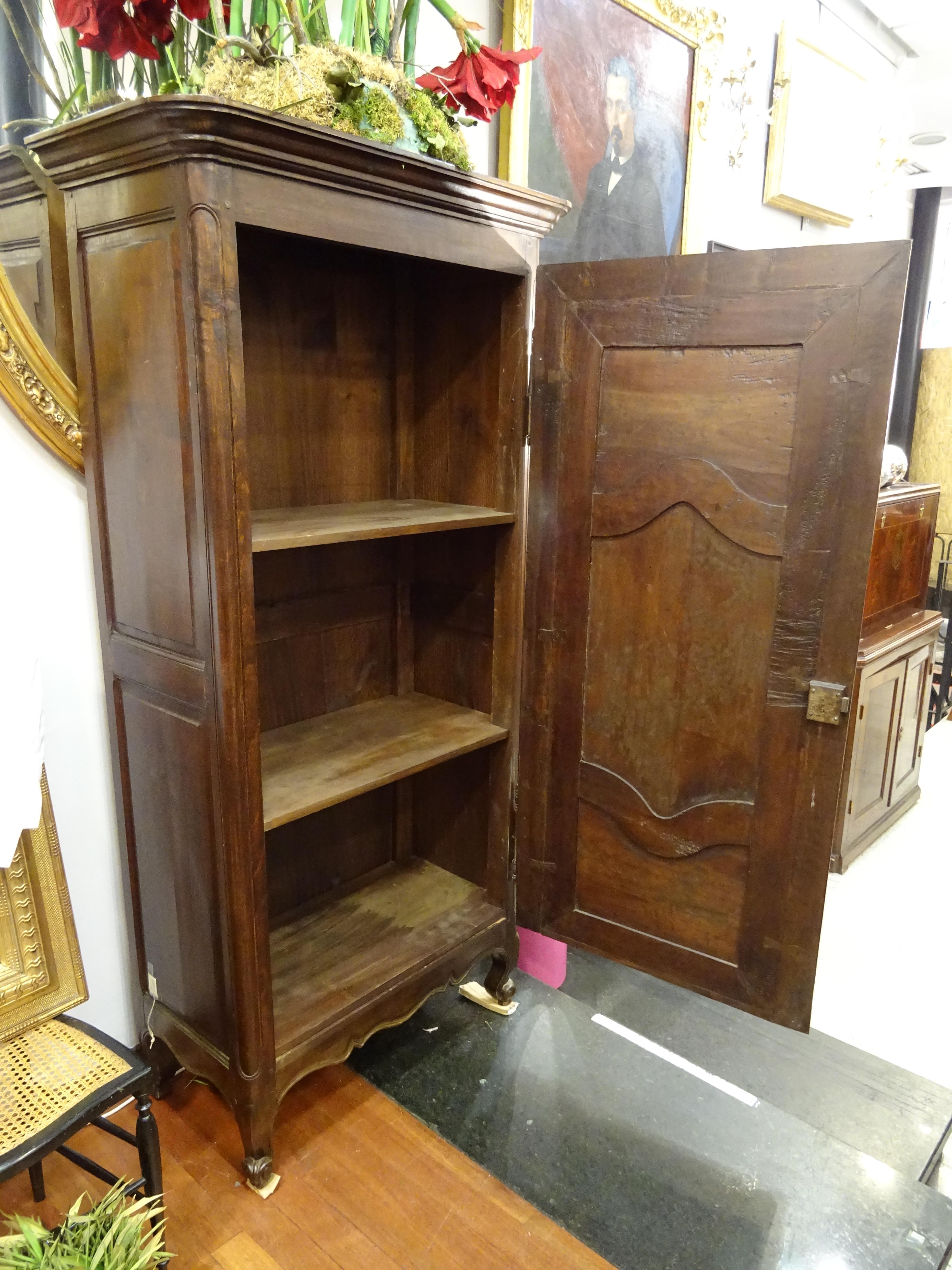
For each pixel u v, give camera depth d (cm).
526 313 160
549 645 179
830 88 296
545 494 173
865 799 287
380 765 159
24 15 126
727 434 152
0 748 114
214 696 124
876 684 275
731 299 147
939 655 475
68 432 137
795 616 150
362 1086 171
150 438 124
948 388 441
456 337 173
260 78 117
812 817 155
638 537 165
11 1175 102
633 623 168
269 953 137
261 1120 141
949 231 450
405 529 150
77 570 146
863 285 136
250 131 106
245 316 154
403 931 177
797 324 142
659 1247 139
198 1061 148
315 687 183
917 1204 149
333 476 175
